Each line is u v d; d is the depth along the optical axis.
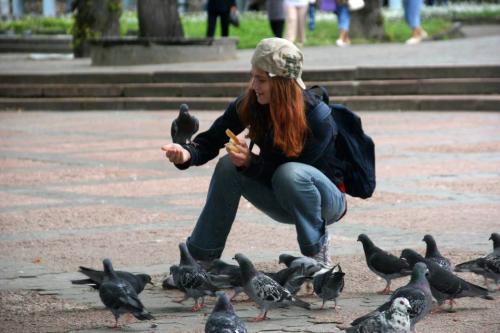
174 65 35.72
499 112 27.72
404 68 29.80
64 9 75.06
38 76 32.88
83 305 9.08
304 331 8.04
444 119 26.27
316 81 30.44
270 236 12.28
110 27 44.16
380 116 27.47
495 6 64.19
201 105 30.55
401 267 9.00
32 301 9.24
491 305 8.82
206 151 9.38
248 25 50.19
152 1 37.84
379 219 13.27
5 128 26.58
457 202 14.45
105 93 32.09
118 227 13.02
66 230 12.86
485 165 18.11
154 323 8.39
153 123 27.09
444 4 67.62
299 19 41.22
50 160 19.86
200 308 8.91
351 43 44.56
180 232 12.59
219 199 9.34
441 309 8.66
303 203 9.02
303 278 8.54
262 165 8.98
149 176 17.59
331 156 9.27
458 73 29.34
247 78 31.09
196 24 51.56
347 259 10.82
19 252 11.51
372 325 6.89
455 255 10.78
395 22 52.69
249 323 8.30
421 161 18.73
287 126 8.78
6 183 16.98
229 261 10.78
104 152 20.98
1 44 53.84
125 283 8.08
